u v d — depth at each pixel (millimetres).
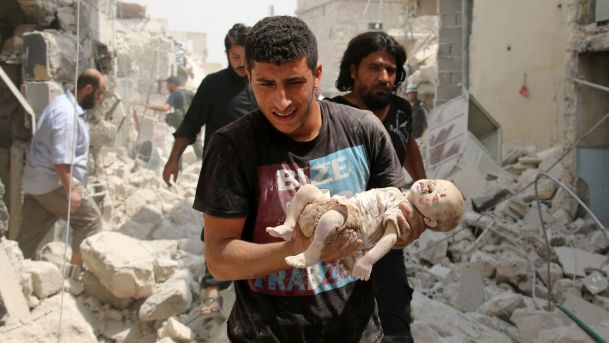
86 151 5613
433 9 20766
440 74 15094
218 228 2156
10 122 6664
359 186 2277
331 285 2229
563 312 4742
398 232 2055
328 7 32625
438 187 2123
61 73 6750
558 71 11930
